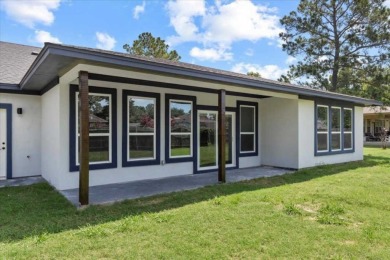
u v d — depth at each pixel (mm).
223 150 7391
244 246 3365
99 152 7105
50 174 7270
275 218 4355
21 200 5516
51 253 3158
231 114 10047
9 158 8195
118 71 5578
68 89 6523
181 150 8641
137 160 7703
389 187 6637
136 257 3088
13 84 8039
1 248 3287
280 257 3113
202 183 7270
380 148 19109
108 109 7246
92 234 3672
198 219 4293
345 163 11328
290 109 9984
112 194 6043
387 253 3188
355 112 12445
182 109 8664
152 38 24031
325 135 10930
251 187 6719
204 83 7066
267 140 10734
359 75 18766
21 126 8359
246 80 7285
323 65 19188
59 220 4289
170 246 3359
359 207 5016
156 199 5574
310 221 4258
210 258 3078
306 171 9164
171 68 5730
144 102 7887
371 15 17359
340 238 3613
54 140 6855
